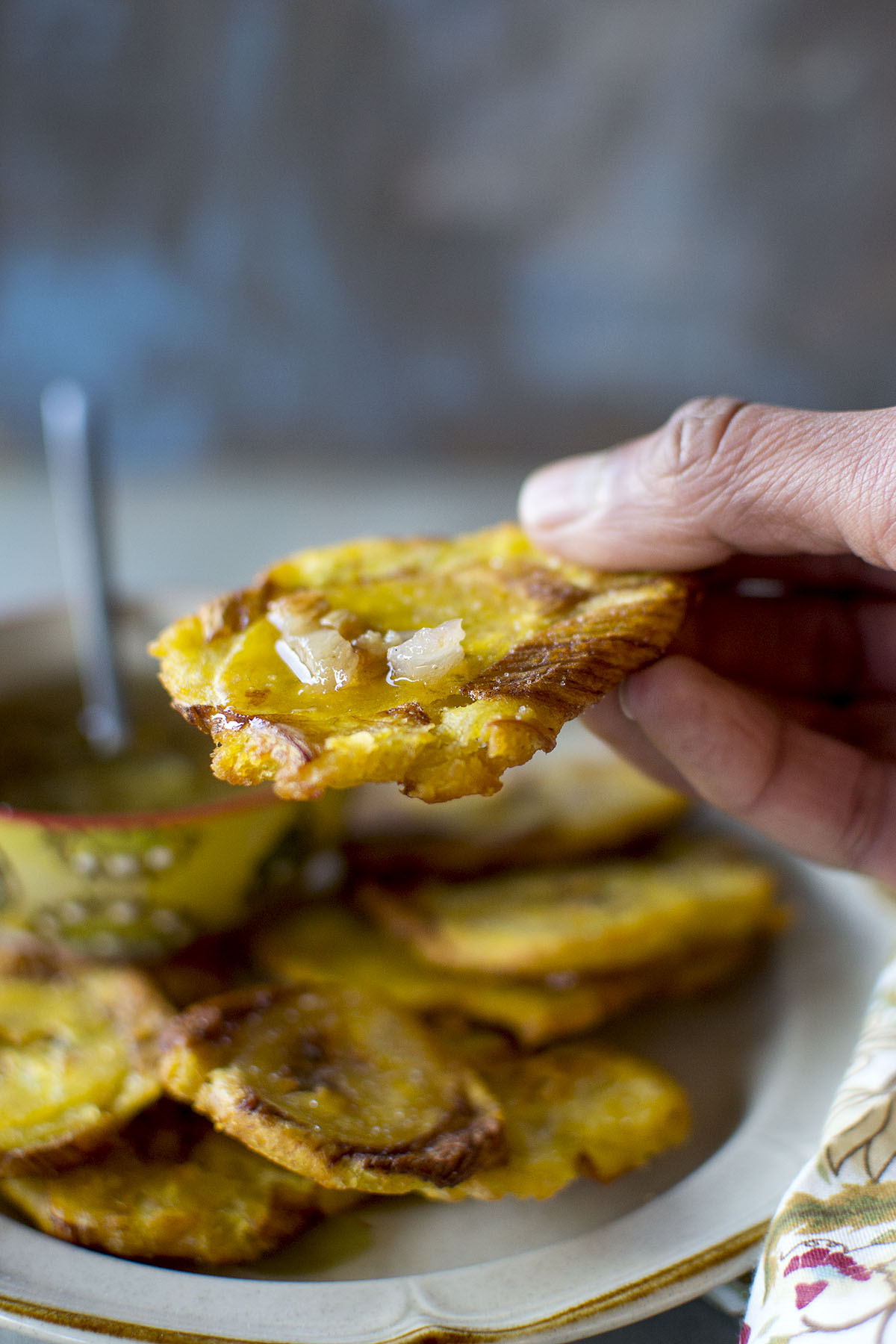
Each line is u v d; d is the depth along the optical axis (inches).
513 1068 8.9
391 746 7.0
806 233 21.9
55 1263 7.5
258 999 8.7
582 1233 8.0
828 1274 7.1
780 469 8.4
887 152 21.1
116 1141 8.2
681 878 10.2
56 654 10.8
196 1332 7.2
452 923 9.6
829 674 10.4
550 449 23.7
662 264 22.3
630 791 10.8
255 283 22.3
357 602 8.4
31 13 19.9
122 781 10.2
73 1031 8.8
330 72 20.7
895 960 8.8
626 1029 9.5
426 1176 7.7
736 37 20.5
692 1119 8.8
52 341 22.4
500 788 7.1
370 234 22.0
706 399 8.8
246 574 17.4
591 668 7.6
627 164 21.5
